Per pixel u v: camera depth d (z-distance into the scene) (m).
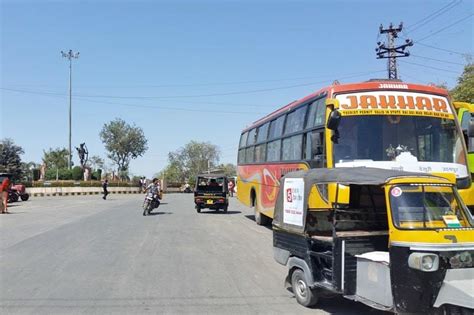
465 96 24.52
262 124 17.69
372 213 7.02
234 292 7.87
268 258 11.13
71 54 57.62
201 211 25.94
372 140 9.30
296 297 7.23
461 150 9.62
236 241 13.98
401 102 9.61
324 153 9.82
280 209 7.75
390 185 5.69
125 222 19.20
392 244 5.42
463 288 4.91
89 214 23.17
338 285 6.20
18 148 66.62
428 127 9.52
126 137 85.19
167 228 17.11
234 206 32.12
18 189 36.00
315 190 7.01
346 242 6.27
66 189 53.72
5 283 8.41
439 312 5.09
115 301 7.23
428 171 9.16
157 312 6.66
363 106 9.55
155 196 23.12
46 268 9.75
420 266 5.08
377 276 5.68
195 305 7.05
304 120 12.05
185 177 98.88
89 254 11.45
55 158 82.88
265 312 6.73
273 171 15.55
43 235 14.95
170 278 8.88
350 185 7.00
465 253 5.15
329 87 10.12
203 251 12.07
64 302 7.16
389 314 6.60
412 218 5.44
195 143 104.94
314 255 6.75
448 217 5.51
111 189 59.16
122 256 11.21
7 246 12.67
